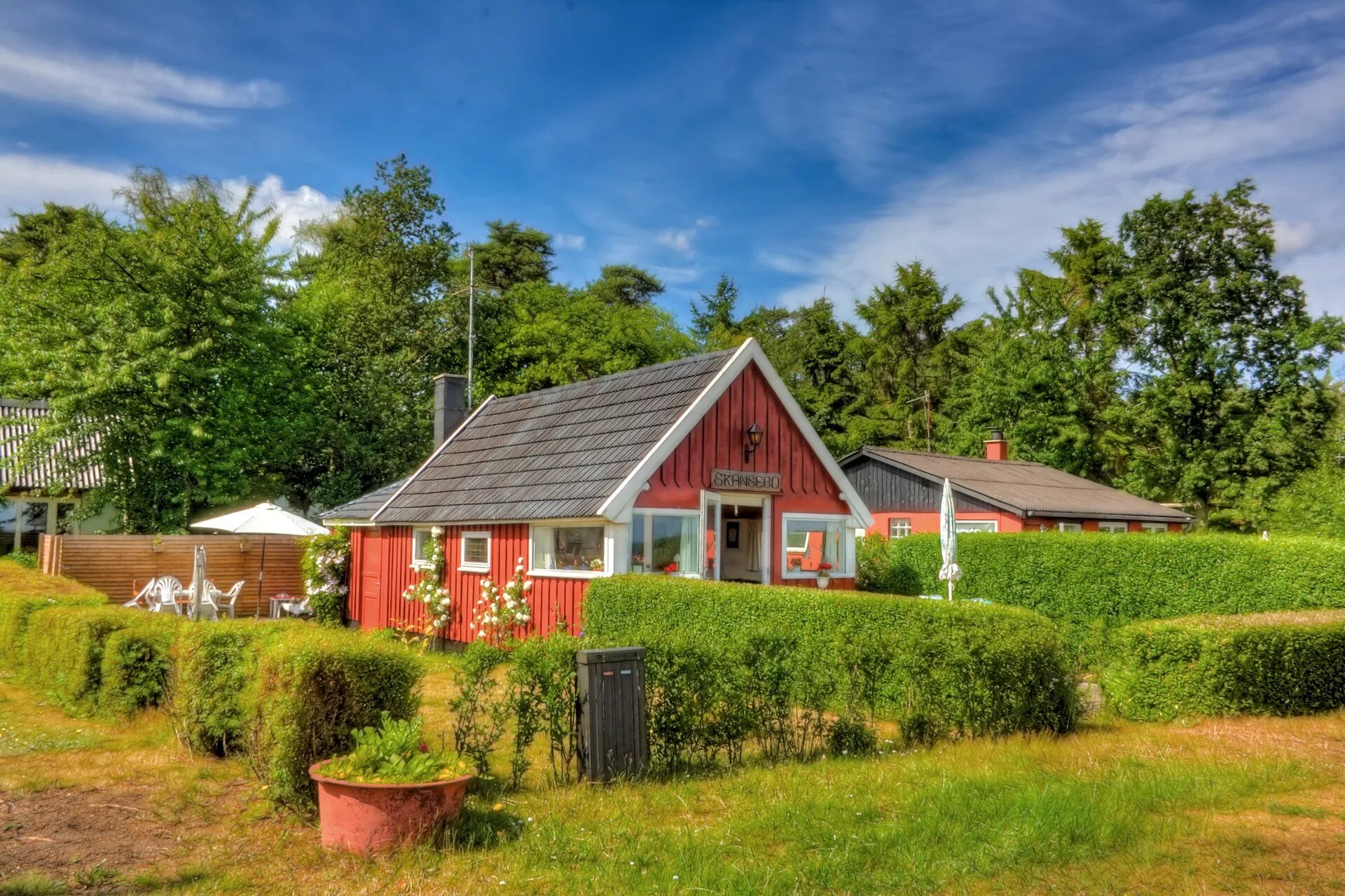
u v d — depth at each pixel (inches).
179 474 1117.7
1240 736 382.9
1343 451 1478.8
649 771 323.0
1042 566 871.7
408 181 1851.6
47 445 1066.7
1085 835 251.3
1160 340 1640.0
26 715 440.1
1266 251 1572.3
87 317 1087.6
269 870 235.9
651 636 345.1
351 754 260.7
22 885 220.5
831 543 757.9
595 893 217.9
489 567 701.3
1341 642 453.4
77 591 629.9
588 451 687.1
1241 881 221.9
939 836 254.1
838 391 2182.6
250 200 1219.2
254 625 353.7
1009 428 1817.2
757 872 228.5
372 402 1374.3
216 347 1138.0
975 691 377.4
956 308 2258.9
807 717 364.8
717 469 668.1
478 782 304.5
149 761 344.8
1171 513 1328.7
